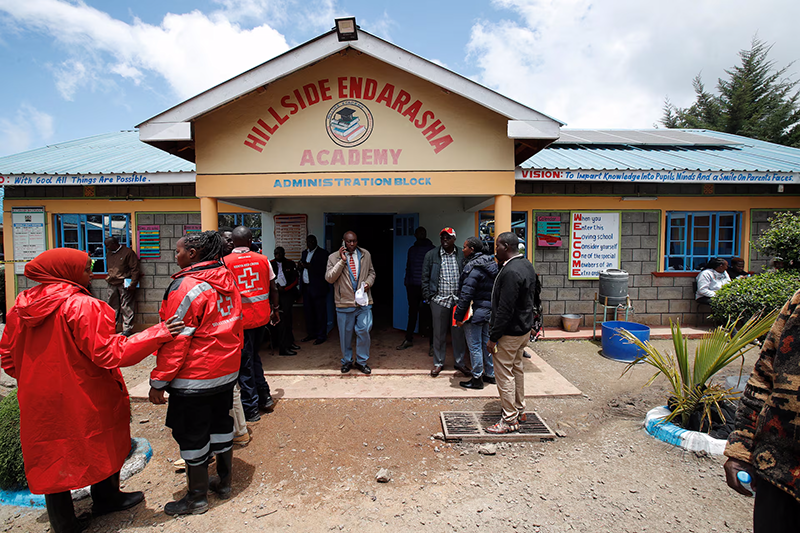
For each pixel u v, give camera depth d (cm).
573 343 696
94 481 253
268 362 585
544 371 546
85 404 246
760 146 983
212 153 496
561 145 927
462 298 459
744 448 169
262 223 774
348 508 289
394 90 494
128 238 777
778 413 152
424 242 648
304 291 693
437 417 423
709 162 774
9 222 771
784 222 602
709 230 793
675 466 335
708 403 355
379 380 516
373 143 498
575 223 762
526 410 438
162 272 773
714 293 664
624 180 684
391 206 762
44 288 244
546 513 282
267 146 496
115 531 269
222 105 480
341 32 445
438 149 500
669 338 718
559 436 385
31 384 241
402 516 280
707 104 2817
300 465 342
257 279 411
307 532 267
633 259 775
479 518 278
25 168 716
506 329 370
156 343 254
